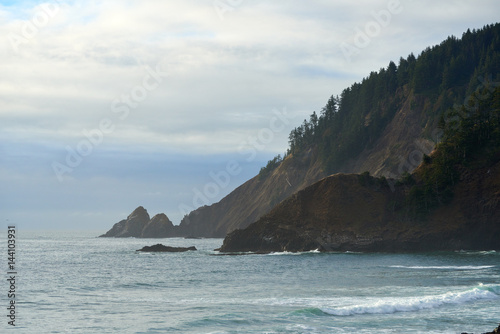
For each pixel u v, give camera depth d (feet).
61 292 173.47
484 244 362.74
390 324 110.73
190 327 108.99
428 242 368.68
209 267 281.95
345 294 156.97
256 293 163.84
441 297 139.95
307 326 108.88
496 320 115.14
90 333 105.60
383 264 277.85
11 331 107.96
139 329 108.47
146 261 340.80
